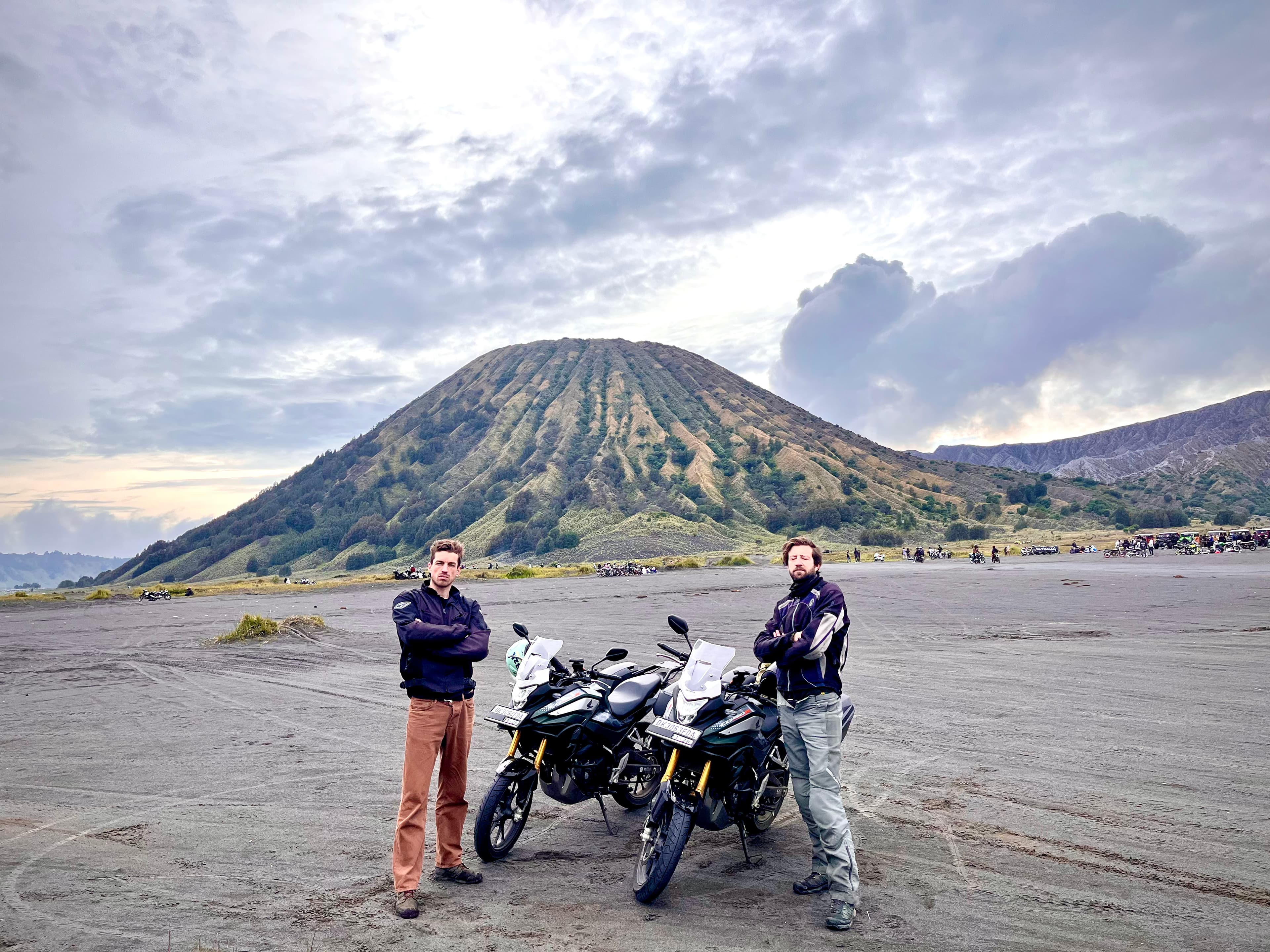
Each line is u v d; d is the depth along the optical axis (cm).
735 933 422
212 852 555
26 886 496
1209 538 7925
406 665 483
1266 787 651
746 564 9044
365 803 668
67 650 2062
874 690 1126
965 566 7038
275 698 1204
